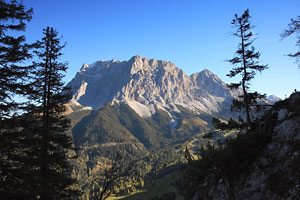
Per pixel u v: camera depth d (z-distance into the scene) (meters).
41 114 18.34
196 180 25.03
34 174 13.09
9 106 11.66
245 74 22.39
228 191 16.78
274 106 21.34
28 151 13.43
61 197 17.44
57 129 18.98
